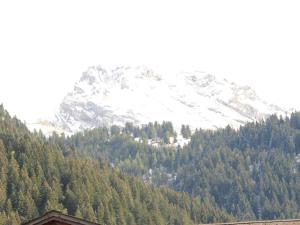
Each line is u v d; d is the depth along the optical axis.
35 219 82.12
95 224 82.00
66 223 81.94
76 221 81.81
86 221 81.88
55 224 82.06
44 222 82.06
